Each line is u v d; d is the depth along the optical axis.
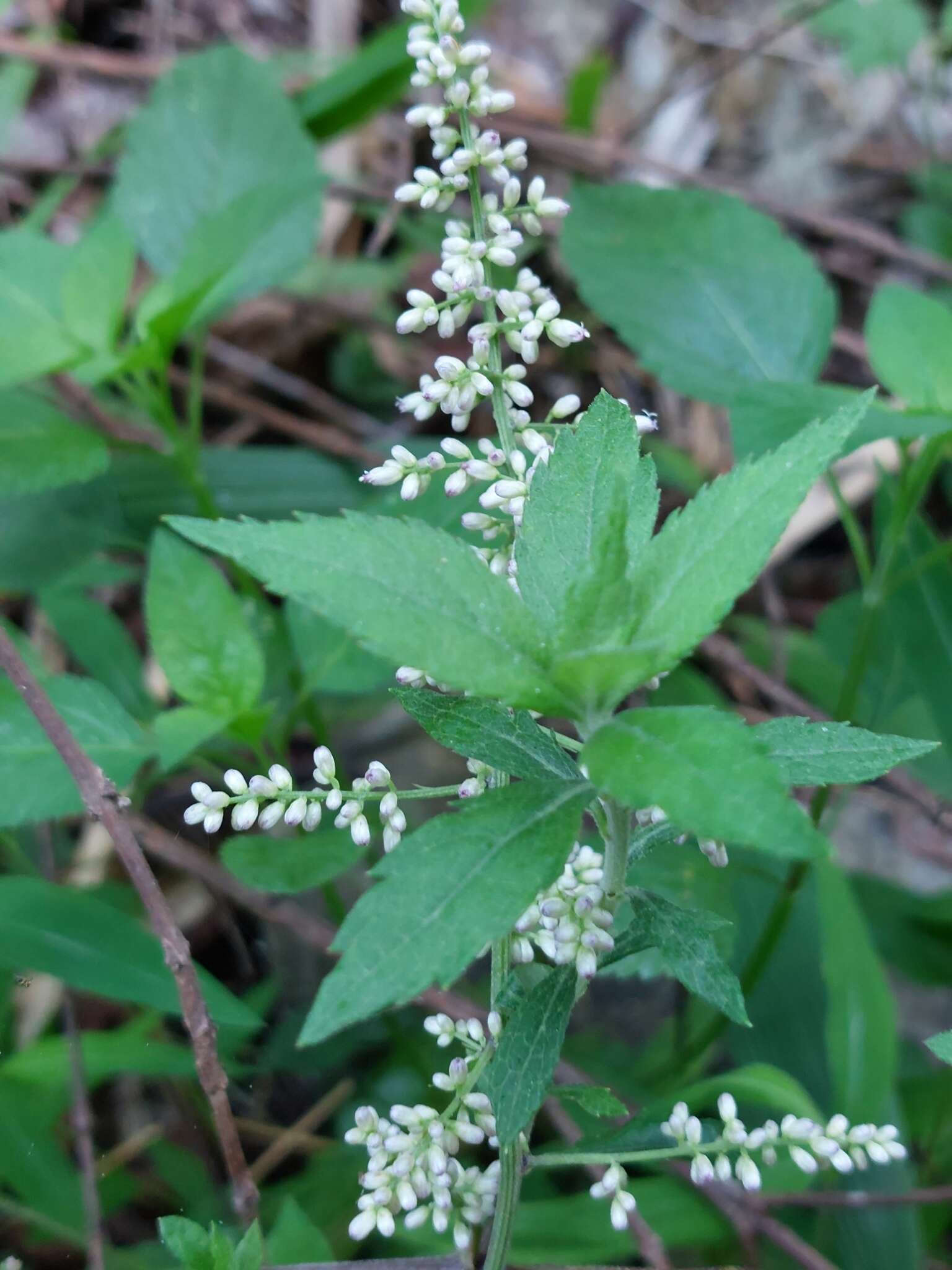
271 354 0.50
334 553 0.14
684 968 0.16
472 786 0.17
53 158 0.53
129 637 0.35
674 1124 0.18
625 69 0.65
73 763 0.21
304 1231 0.23
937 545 0.36
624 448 0.16
